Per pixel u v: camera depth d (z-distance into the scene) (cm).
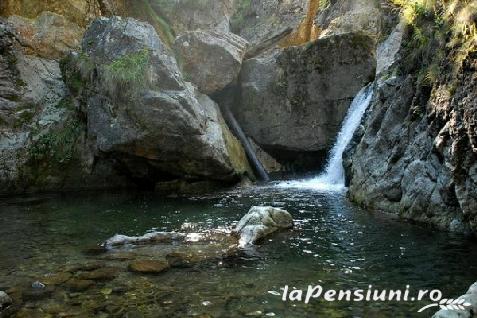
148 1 2577
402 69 1282
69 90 1745
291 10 2492
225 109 2064
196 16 2584
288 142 1988
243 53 2081
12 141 1631
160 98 1512
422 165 1045
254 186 1709
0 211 1267
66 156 1662
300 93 1956
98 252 863
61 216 1199
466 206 879
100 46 1672
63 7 2120
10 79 1714
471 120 845
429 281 694
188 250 869
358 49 1848
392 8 1752
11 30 1764
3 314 592
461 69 911
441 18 1089
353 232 981
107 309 607
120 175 1703
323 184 1709
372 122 1330
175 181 1658
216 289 675
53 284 695
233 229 1008
